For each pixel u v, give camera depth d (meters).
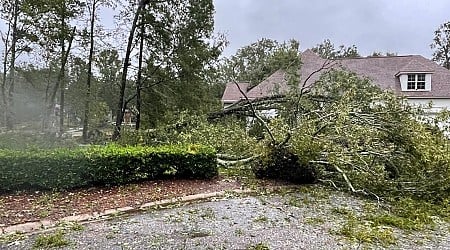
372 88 9.84
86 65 17.22
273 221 5.02
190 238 4.22
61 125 16.45
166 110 16.12
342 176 7.31
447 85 18.39
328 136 7.04
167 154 7.23
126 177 6.81
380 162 7.05
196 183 7.09
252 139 8.32
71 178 6.28
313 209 5.71
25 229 4.36
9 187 6.00
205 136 9.07
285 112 9.35
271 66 18.06
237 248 3.96
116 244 3.95
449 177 6.35
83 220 4.79
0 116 15.92
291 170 7.45
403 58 20.23
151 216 5.06
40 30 15.84
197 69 16.77
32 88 17.30
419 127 6.68
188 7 16.83
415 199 6.57
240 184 7.18
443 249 4.22
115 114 17.94
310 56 19.34
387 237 4.50
